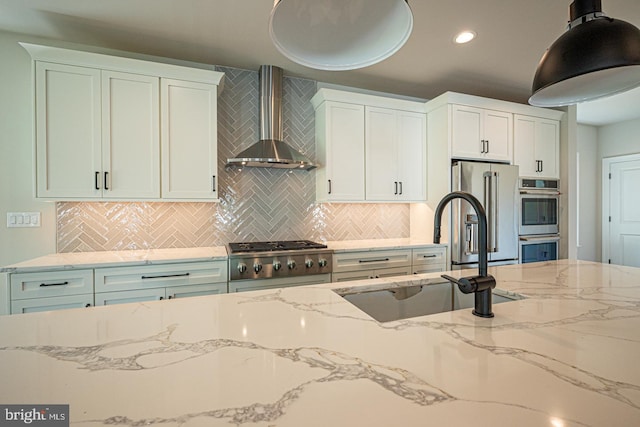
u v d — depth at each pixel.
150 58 2.70
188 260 2.26
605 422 0.49
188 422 0.49
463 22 2.22
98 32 2.32
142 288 2.15
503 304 1.13
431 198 3.33
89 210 2.53
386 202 3.29
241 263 2.39
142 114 2.37
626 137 4.98
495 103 3.30
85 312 1.03
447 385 0.60
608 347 0.77
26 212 2.37
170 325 0.91
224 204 2.94
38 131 2.14
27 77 2.36
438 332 0.86
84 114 2.24
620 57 1.08
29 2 1.97
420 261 3.02
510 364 0.68
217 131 2.85
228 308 1.08
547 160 3.60
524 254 3.38
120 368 0.66
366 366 0.67
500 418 0.50
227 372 0.65
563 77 1.18
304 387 0.59
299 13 0.93
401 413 0.52
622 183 5.02
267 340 0.81
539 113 3.54
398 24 0.93
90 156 2.25
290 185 3.17
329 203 3.33
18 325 0.91
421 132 3.36
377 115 3.16
